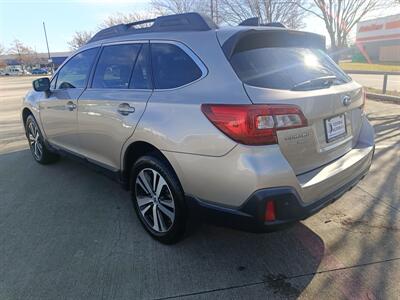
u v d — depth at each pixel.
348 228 3.21
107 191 4.19
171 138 2.59
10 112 10.94
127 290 2.47
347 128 2.98
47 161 5.14
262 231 2.31
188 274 2.63
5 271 2.70
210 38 2.64
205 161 2.41
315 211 2.46
